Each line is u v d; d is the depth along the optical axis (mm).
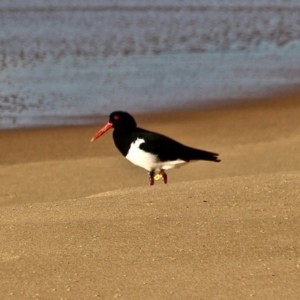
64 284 7254
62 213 9719
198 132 19578
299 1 48000
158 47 31359
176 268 7539
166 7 44344
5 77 24922
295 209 9398
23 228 8953
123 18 39781
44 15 40375
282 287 7047
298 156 17016
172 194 10508
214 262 7668
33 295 7043
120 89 23891
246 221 8914
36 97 22562
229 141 18672
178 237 8398
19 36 33562
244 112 21656
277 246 8070
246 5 45875
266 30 36625
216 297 6871
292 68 27688
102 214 9484
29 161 16844
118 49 30734
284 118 20969
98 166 16391
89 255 7949
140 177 15523
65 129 19562
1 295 7059
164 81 25109
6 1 45344
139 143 12953
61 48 30734
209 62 28484
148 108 21891
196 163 16500
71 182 15133
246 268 7500
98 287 7168
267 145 18172
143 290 7066
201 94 23578
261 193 10258
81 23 37906
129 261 7750
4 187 14742
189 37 34094
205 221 8961
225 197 10102
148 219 9117
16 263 7805
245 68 27453
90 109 21531
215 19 40031
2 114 20688
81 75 25609
